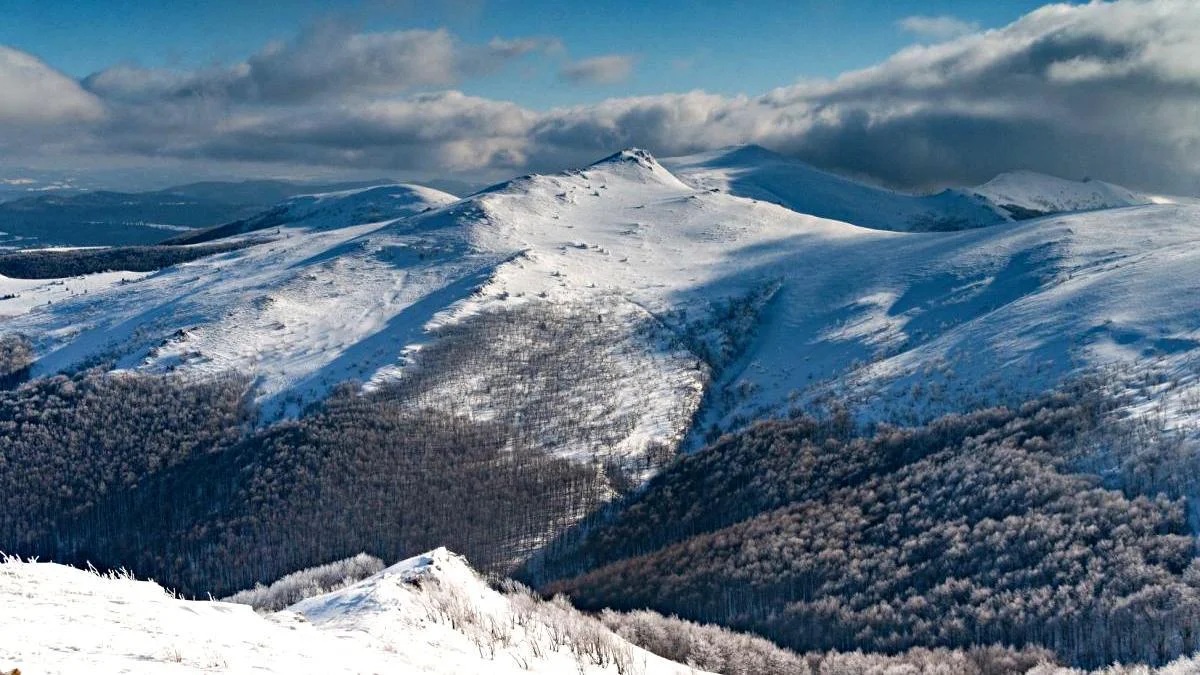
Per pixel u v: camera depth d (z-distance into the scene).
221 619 30.83
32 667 19.12
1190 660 56.19
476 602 50.25
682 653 65.81
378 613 41.88
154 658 22.22
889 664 66.88
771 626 82.56
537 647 42.94
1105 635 65.69
